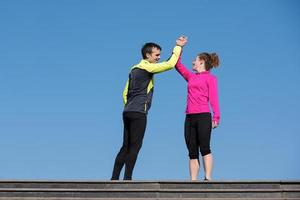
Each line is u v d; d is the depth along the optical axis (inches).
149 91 333.7
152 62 342.0
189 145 334.0
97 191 284.0
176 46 339.9
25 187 284.5
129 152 325.7
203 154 328.2
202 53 344.5
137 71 332.8
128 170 323.0
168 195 283.3
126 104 332.5
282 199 284.5
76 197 284.0
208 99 334.0
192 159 333.7
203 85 333.7
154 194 283.3
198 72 342.0
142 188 284.0
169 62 334.6
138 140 326.0
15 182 284.7
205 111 330.6
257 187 285.3
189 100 335.9
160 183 284.4
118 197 283.9
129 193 283.9
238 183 285.3
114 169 329.7
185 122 337.1
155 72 334.0
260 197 284.5
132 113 326.6
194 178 330.6
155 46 342.0
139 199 283.1
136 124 326.3
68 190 283.9
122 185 285.0
